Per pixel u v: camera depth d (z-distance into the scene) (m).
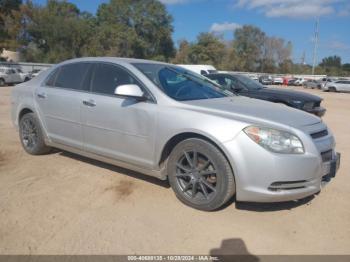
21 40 58.41
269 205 4.05
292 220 3.74
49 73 5.43
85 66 4.96
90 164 5.25
